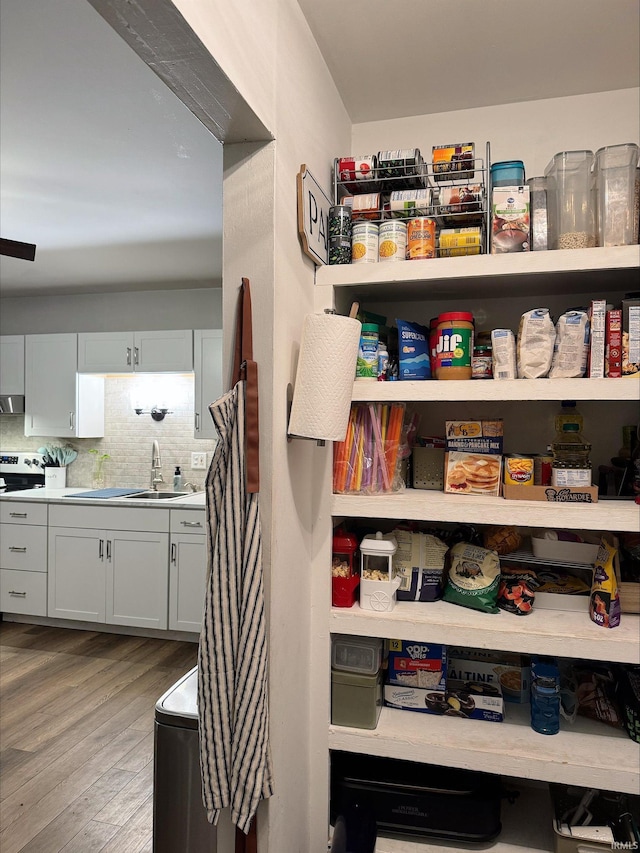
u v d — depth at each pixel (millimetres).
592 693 1750
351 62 1756
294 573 1518
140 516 3928
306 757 1651
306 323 1401
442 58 1729
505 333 1645
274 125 1340
